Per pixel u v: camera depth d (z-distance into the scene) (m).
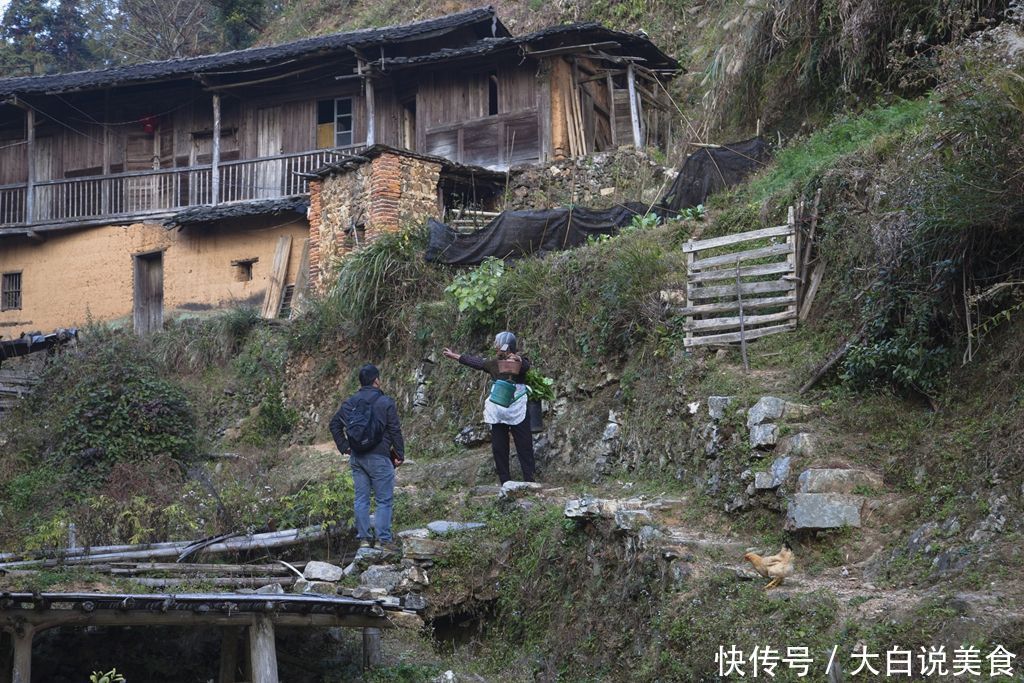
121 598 7.89
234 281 21.92
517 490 10.64
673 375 10.91
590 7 26.45
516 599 9.62
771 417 9.35
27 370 18.73
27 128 25.05
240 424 16.91
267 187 23.38
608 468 11.18
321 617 8.55
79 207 24.48
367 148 18.09
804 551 8.12
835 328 10.30
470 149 21.36
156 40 39.78
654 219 14.18
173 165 24.86
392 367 15.30
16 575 9.16
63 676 8.84
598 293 12.51
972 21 13.48
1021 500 7.27
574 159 19.77
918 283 9.27
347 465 13.97
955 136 9.39
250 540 10.48
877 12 15.05
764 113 17.83
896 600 7.02
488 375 13.52
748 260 11.70
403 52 22.66
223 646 8.76
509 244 15.46
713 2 24.27
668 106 22.20
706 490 9.51
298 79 23.67
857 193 10.96
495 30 23.59
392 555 9.95
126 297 23.53
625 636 8.33
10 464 15.06
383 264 15.70
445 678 8.74
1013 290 8.45
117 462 14.73
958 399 8.58
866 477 8.35
